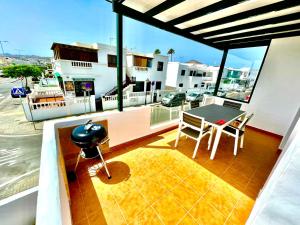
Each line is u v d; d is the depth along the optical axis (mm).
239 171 2236
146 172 2072
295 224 405
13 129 6508
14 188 3330
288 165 455
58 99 10367
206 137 3322
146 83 13852
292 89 3381
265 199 563
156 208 1546
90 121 1878
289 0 1570
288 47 3320
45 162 1092
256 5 1812
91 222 1383
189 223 1413
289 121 3482
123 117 2490
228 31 2670
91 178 1915
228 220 1468
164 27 2521
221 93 5230
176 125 3697
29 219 1304
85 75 10758
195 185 1896
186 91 16562
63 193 1083
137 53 13406
